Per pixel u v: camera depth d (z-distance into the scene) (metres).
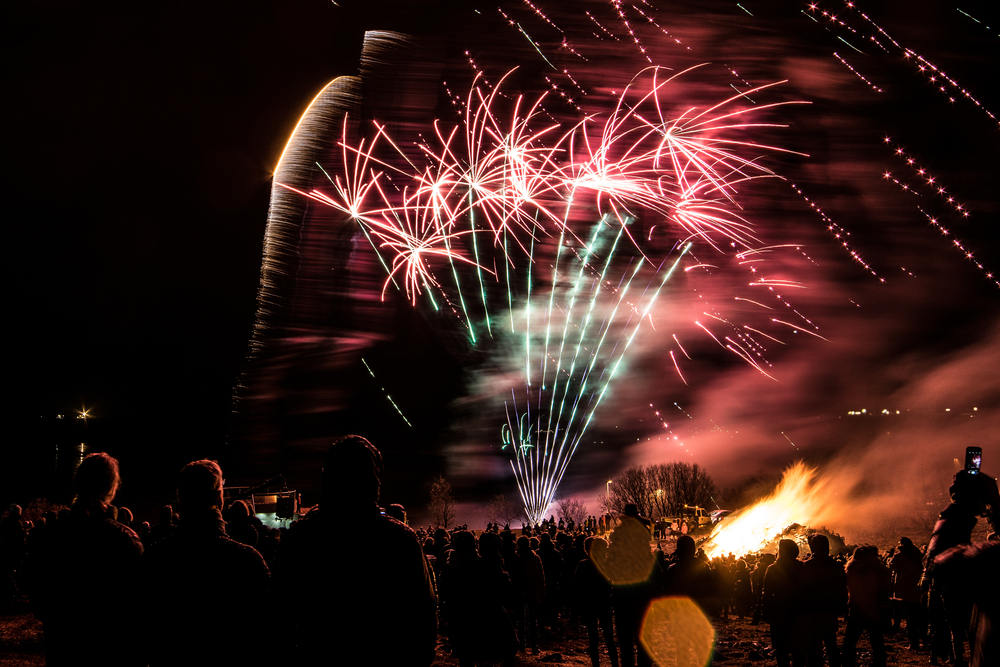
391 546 3.28
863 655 10.99
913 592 11.38
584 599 9.30
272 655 3.26
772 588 7.74
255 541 7.12
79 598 3.73
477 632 6.93
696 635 8.23
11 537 14.41
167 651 3.24
